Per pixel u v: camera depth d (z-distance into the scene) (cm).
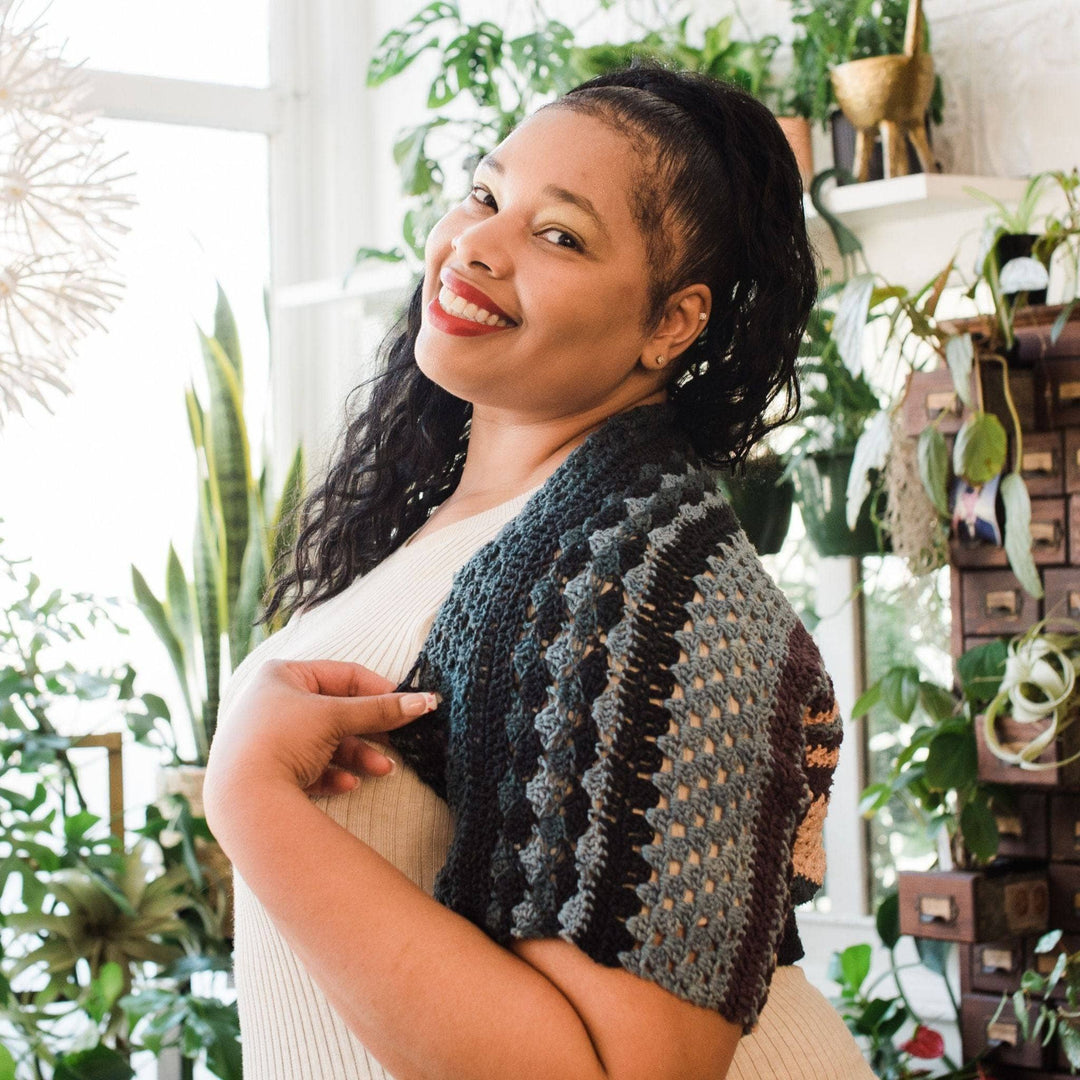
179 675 253
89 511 264
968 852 180
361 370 120
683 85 89
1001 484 171
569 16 260
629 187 83
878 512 200
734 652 72
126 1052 214
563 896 68
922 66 197
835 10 210
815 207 202
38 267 128
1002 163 205
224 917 225
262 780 73
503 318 83
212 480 253
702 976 67
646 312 85
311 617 100
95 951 214
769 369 94
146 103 272
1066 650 172
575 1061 64
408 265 251
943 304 209
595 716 69
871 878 225
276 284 289
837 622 226
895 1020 194
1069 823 176
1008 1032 178
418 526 105
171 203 278
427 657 78
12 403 128
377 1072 78
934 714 180
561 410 88
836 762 79
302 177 290
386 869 70
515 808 70
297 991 81
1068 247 171
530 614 74
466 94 270
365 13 291
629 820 68
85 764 243
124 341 270
